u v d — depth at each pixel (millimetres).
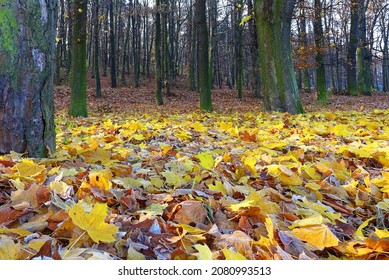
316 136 4375
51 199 1666
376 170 2910
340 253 1479
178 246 1427
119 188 2051
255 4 8938
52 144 2795
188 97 25109
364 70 24688
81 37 9781
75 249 1283
